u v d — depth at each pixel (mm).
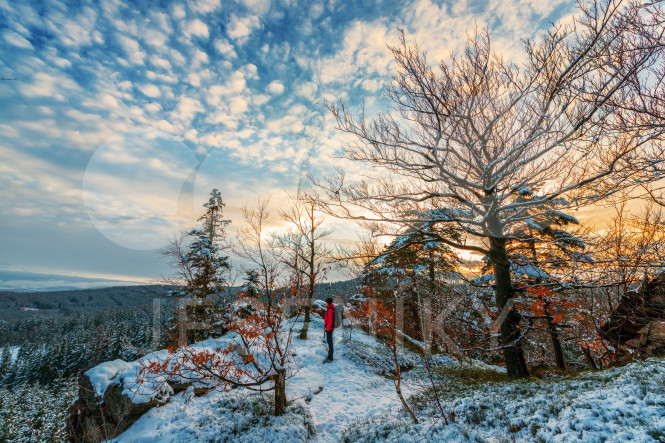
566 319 11664
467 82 7883
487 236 9602
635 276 9219
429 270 15938
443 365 12953
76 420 6809
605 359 14828
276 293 6457
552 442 4312
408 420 6539
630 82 4898
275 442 5703
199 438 5480
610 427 4184
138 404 6246
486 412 5992
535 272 9961
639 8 4715
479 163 8945
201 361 5723
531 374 9984
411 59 7969
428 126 9250
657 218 10719
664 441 3521
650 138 5688
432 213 10414
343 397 8891
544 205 9867
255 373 8242
